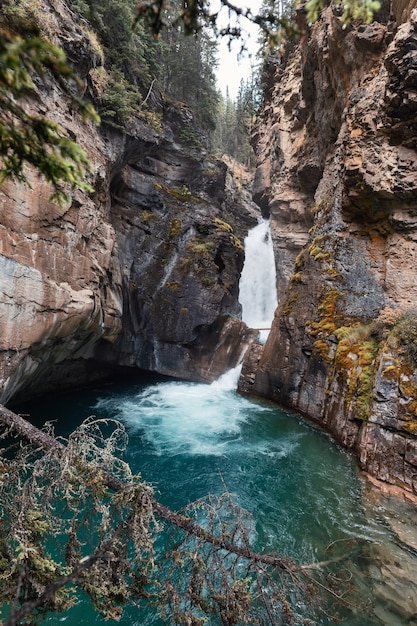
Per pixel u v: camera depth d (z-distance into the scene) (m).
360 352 11.26
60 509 6.87
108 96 15.90
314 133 20.70
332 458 10.43
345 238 13.58
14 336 8.85
